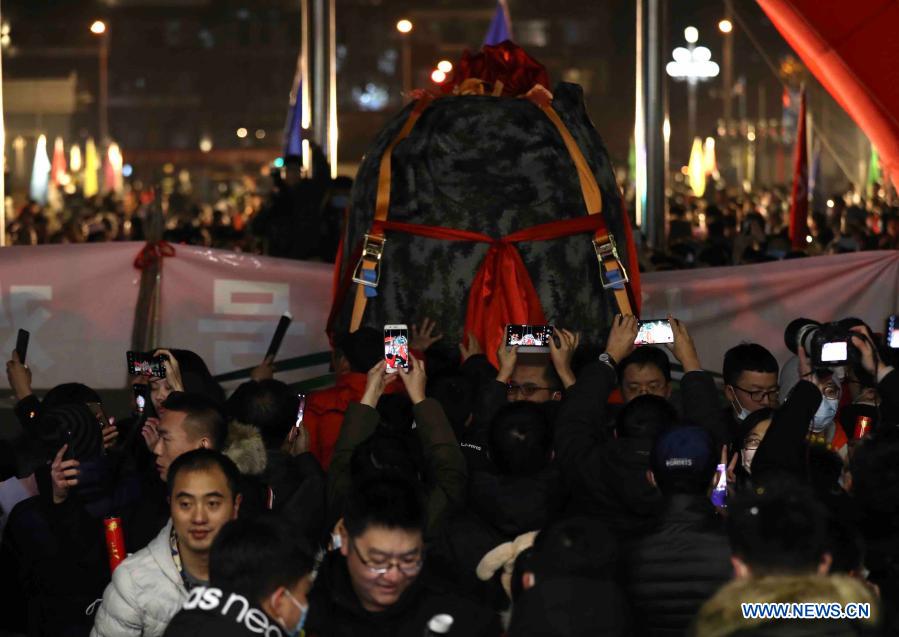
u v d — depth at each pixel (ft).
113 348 36.19
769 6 39.22
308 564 14.92
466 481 19.79
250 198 181.98
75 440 20.44
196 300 36.50
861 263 37.06
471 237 30.81
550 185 31.19
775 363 25.20
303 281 36.65
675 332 23.39
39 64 278.46
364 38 271.69
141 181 275.18
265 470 20.57
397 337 20.93
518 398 26.96
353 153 266.16
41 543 19.81
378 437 19.79
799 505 13.64
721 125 233.76
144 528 20.06
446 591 17.72
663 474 17.16
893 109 38.47
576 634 13.94
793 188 66.28
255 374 29.58
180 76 285.02
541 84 33.96
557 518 19.47
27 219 96.22
